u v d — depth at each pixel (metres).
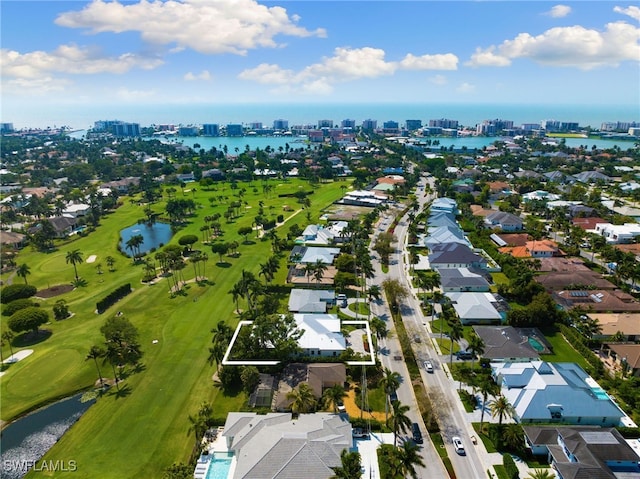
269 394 108.38
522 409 100.44
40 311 141.88
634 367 116.25
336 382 113.06
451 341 122.19
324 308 151.75
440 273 178.88
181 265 187.12
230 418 98.00
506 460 87.12
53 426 103.69
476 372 119.00
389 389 94.75
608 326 135.62
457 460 90.38
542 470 87.31
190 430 100.00
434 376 118.06
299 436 88.38
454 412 104.56
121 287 170.12
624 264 168.38
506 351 123.06
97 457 93.19
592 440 88.19
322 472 81.94
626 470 85.62
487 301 152.25
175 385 116.12
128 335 126.75
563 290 162.25
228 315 153.25
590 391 105.00
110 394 113.50
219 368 118.94
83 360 128.00
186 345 134.62
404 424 99.06
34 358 129.38
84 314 156.12
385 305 160.75
